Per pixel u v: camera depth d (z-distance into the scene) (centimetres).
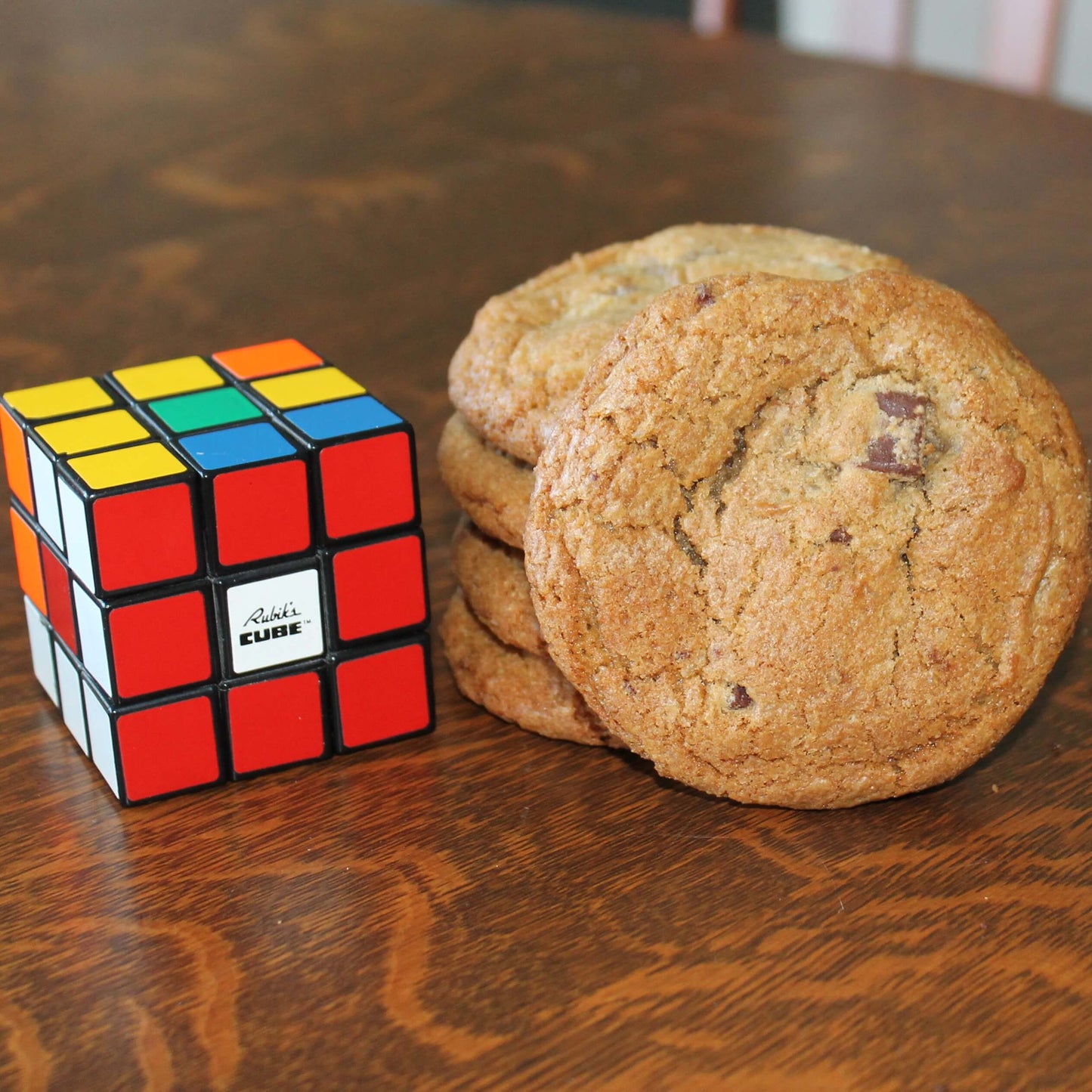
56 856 42
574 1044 38
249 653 43
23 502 45
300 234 66
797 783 42
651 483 41
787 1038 38
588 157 72
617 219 66
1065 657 47
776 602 41
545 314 45
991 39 88
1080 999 39
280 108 77
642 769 44
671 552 42
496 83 79
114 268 64
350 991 39
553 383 44
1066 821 43
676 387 41
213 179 70
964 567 42
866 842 42
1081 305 61
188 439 43
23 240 66
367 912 41
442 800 44
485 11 88
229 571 43
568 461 42
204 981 39
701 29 88
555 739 45
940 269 63
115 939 40
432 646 48
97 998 39
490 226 67
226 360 47
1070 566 42
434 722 45
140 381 46
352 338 60
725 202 67
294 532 43
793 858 42
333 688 44
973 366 42
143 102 78
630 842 42
